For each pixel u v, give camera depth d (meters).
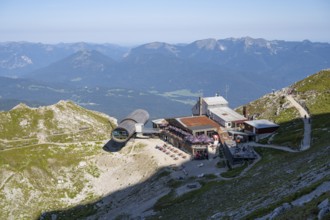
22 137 195.38
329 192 52.12
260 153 138.38
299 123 156.88
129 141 191.25
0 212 144.88
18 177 161.25
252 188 87.94
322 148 101.12
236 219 64.62
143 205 122.69
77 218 139.12
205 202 94.50
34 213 146.38
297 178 75.38
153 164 158.88
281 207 55.34
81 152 185.38
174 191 123.25
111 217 127.19
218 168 140.38
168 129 192.38
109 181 162.38
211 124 180.62
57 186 163.00
